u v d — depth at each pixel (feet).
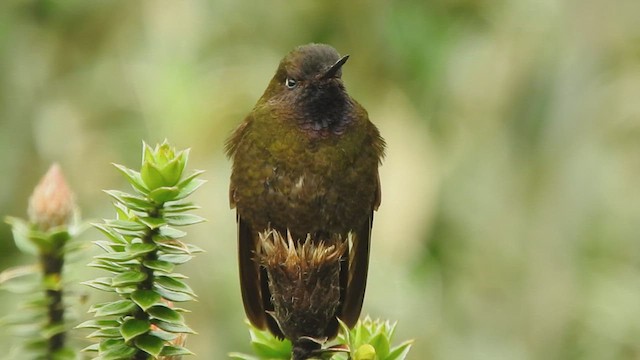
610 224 41.32
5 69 37.96
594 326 39.96
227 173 34.88
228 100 35.53
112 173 36.58
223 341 33.53
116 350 14.97
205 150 34.99
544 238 40.19
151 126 35.42
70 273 15.33
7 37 38.11
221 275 33.94
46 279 15.10
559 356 39.58
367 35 37.63
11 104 37.73
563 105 40.37
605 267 40.86
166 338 15.11
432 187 36.37
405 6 37.81
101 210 35.50
